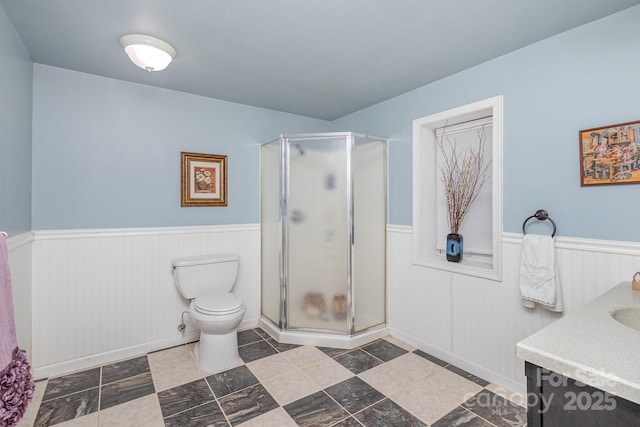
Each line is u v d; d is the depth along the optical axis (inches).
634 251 60.4
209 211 112.5
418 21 65.6
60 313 87.7
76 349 90.0
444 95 94.8
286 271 109.7
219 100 114.1
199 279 102.6
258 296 123.7
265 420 68.5
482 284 85.1
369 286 110.5
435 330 97.7
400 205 109.7
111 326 95.0
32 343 84.1
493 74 82.4
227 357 90.9
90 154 91.7
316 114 133.2
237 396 77.2
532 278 71.9
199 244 110.3
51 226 86.5
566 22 65.9
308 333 106.9
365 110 123.9
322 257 107.5
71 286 89.3
